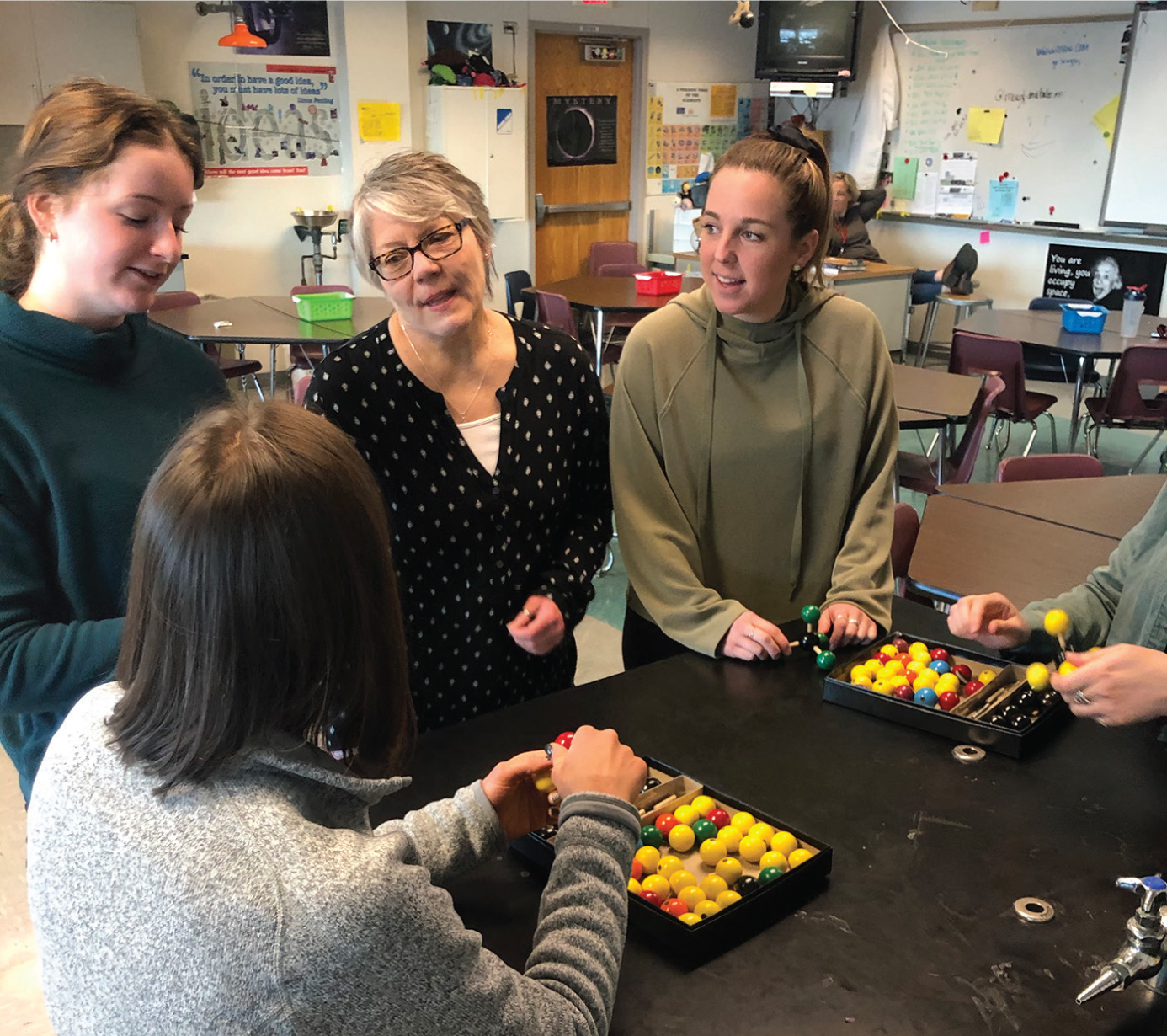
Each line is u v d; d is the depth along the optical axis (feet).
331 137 21.98
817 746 4.50
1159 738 4.56
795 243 5.16
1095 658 3.89
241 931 2.00
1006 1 23.22
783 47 24.94
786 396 5.51
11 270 4.33
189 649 2.16
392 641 2.44
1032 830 3.93
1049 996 3.14
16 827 8.45
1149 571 4.63
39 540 4.24
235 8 20.13
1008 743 4.39
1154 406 15.01
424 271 4.64
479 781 3.43
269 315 16.35
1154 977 3.17
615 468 5.64
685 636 5.37
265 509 2.15
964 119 24.58
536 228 25.50
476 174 23.00
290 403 2.43
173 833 2.12
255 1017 1.99
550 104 24.84
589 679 10.94
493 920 3.46
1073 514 8.52
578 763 3.01
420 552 5.08
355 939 2.03
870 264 22.57
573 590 5.39
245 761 2.23
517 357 5.26
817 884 3.62
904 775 4.29
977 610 4.75
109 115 4.01
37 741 4.52
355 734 2.46
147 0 19.26
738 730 4.62
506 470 5.15
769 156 5.00
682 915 3.48
